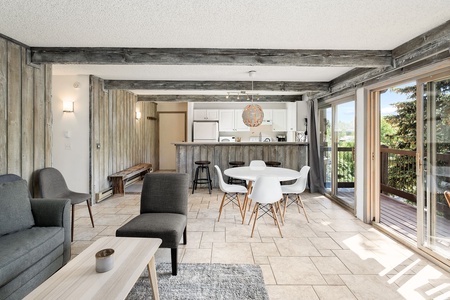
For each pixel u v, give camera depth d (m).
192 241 3.12
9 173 2.85
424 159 2.78
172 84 5.14
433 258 2.61
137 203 4.86
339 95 4.81
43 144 3.41
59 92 4.69
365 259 2.68
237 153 6.08
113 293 1.36
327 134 5.59
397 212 4.40
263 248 2.94
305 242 3.11
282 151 6.06
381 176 5.61
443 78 2.53
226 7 2.11
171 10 2.17
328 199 5.24
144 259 1.72
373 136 3.78
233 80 5.05
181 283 2.21
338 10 2.14
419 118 2.80
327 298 2.04
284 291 2.13
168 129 9.47
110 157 5.55
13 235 2.15
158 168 9.47
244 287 2.17
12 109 2.89
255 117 4.72
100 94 5.04
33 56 3.10
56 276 1.51
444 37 2.36
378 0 1.98
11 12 2.22
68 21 2.40
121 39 2.85
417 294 2.10
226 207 4.61
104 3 2.06
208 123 8.10
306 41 2.87
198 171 5.98
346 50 3.13
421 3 2.01
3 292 1.73
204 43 2.96
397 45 2.96
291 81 5.04
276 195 3.32
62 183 3.56
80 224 3.69
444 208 2.66
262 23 2.41
